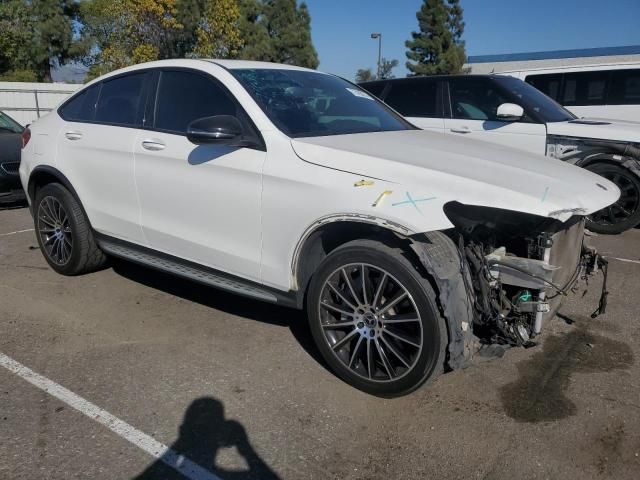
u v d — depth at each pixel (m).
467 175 2.89
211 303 4.41
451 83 7.45
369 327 3.03
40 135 4.91
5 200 7.48
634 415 2.96
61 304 4.36
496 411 2.99
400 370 2.96
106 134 4.29
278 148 3.28
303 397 3.11
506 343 2.95
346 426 2.86
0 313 4.18
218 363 3.47
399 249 2.86
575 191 2.98
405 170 2.92
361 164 3.02
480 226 3.01
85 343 3.72
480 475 2.51
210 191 3.54
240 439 2.75
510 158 3.40
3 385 3.20
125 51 33.81
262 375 3.34
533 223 2.89
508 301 2.91
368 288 2.98
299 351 3.63
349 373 3.14
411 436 2.78
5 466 2.52
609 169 6.44
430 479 2.49
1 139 7.64
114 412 2.95
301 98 3.81
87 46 41.88
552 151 6.70
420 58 45.06
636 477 2.50
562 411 2.99
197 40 36.75
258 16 45.50
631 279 5.06
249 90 3.59
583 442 2.74
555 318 4.19
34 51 39.69
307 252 3.21
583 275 3.59
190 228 3.75
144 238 4.11
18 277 4.96
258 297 3.53
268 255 3.35
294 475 2.51
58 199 4.71
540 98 7.30
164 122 3.94
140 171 3.97
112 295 4.55
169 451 2.65
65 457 2.59
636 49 34.28
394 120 4.25
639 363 3.52
